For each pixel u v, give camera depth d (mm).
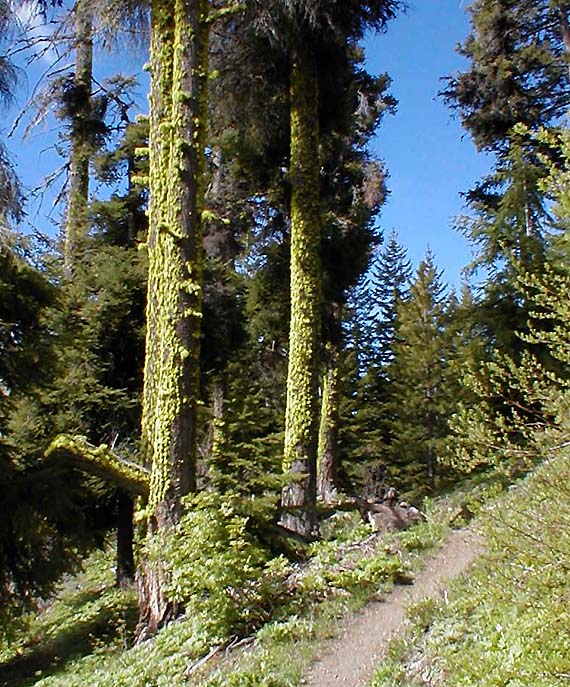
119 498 11688
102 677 6609
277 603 6949
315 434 10305
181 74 8578
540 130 3654
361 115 15500
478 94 15500
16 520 8305
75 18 12500
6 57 9812
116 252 12695
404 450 23750
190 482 7809
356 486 24031
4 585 8742
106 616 10391
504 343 12203
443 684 4578
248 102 11930
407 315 24828
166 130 8602
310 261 10672
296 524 9688
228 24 10875
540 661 2926
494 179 15000
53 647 9766
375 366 28109
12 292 8766
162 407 7930
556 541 2768
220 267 14008
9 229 8438
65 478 8945
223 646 6402
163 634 6938
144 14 9938
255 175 13320
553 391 3166
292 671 5535
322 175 14867
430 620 5723
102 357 11859
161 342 8117
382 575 7141
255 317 16125
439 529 8312
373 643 5801
